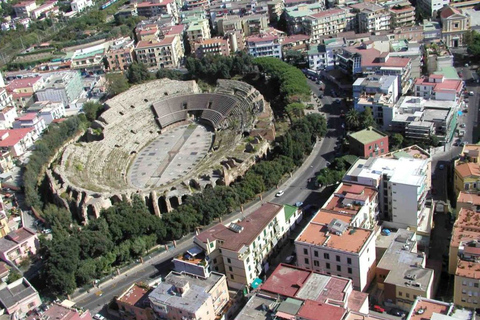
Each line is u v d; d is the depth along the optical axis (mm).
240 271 185625
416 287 161750
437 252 195875
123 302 178875
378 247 190125
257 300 154125
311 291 153500
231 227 194500
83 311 177000
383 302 172250
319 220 190000
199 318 161000
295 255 199875
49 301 198125
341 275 176000
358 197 196875
